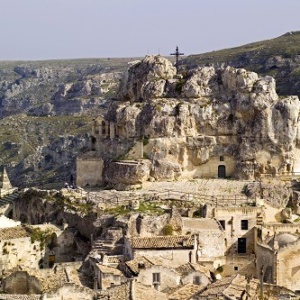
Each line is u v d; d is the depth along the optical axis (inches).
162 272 4372.5
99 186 6540.4
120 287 3892.7
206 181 6136.8
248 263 5073.8
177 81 6550.2
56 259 5703.7
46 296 3772.1
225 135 6314.0
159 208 5551.2
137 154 6230.3
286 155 6210.6
